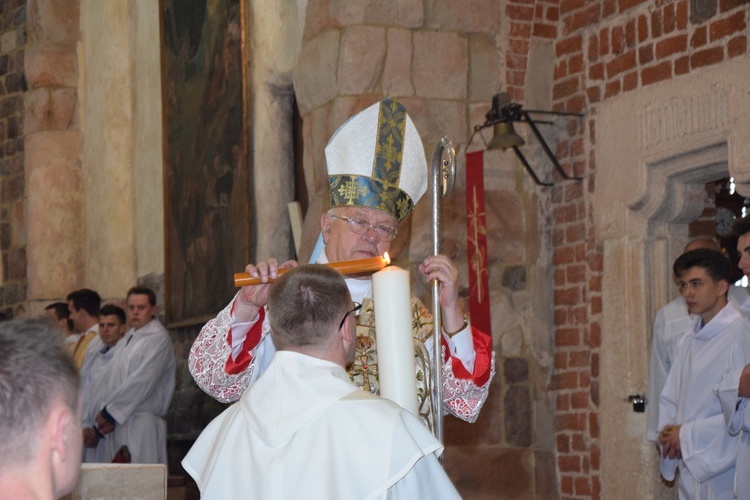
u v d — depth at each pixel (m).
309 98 7.57
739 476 5.33
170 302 11.11
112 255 12.13
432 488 2.73
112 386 9.24
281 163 9.28
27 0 13.05
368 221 3.81
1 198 13.32
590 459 7.27
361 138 3.86
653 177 6.85
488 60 7.62
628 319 6.97
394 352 3.04
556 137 7.66
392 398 3.01
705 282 5.72
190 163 10.62
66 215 12.66
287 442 2.74
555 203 7.66
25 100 12.96
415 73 7.41
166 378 9.38
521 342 7.59
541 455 7.52
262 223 9.29
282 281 2.92
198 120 10.45
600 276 7.25
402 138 3.90
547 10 7.76
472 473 7.36
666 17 6.75
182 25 10.82
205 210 10.26
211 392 3.61
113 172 12.22
